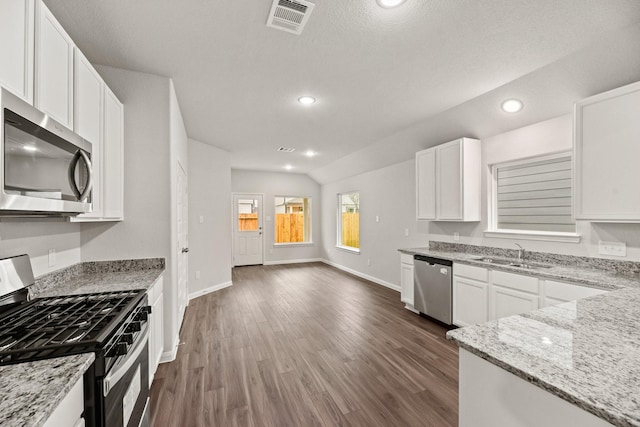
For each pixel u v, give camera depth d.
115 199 2.19
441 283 3.41
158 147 2.50
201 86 2.70
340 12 1.71
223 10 1.70
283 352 2.75
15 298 1.48
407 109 3.26
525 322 1.16
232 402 2.01
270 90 2.79
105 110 2.01
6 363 0.95
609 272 2.40
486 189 3.49
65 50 1.53
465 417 1.00
